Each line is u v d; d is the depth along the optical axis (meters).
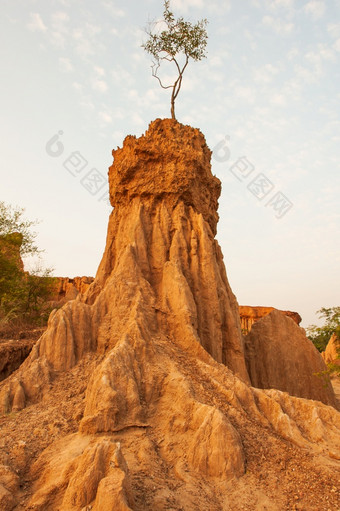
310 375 20.56
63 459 9.97
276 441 11.70
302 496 9.79
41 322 27.25
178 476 10.11
